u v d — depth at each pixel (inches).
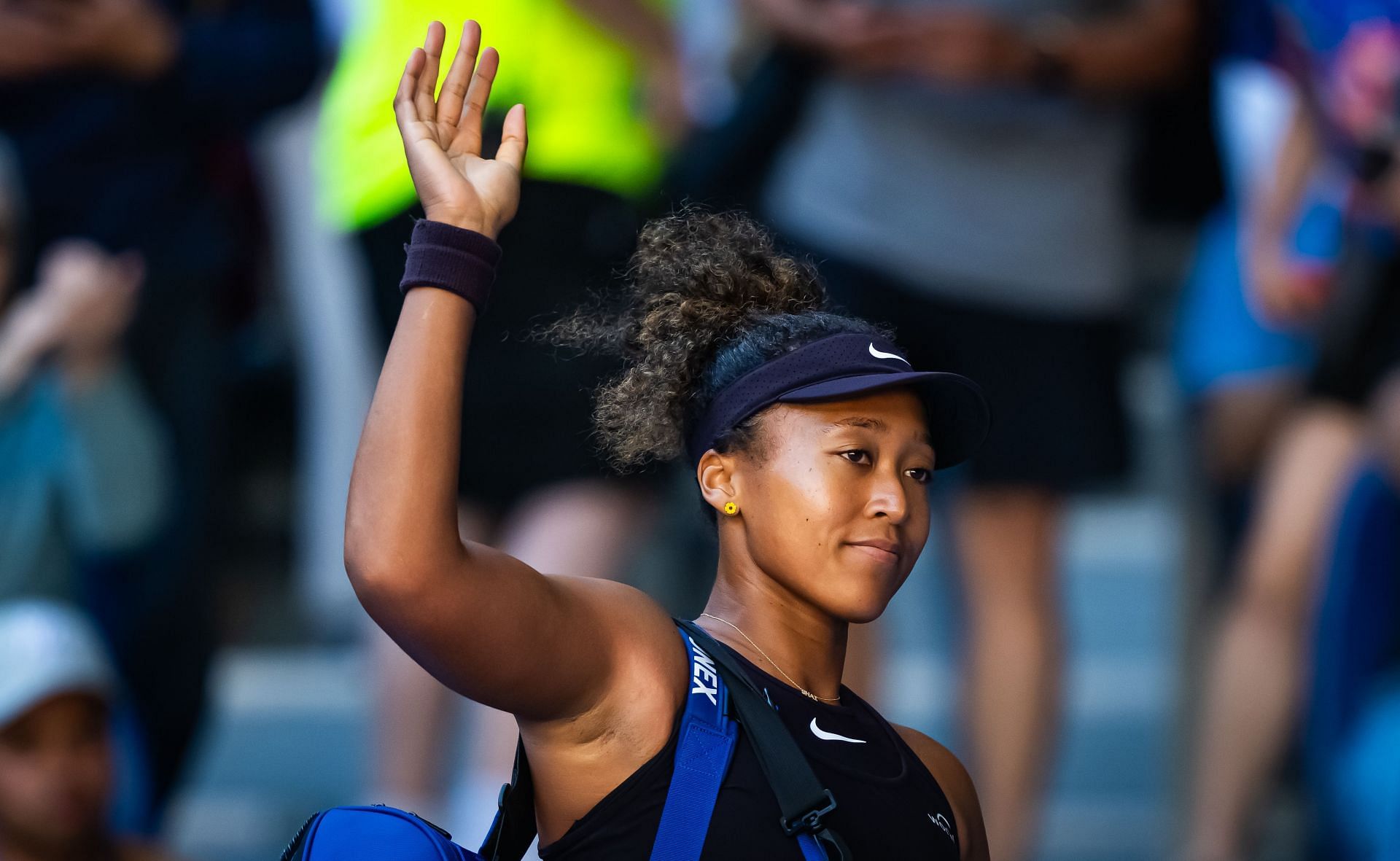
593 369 555.8
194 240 660.1
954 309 603.5
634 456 283.7
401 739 582.9
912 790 264.2
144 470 631.2
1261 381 676.7
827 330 269.3
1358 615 612.1
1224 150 665.0
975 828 291.3
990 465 596.1
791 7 617.9
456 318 238.2
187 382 656.4
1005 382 603.2
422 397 231.8
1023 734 584.7
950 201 604.4
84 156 641.6
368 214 569.6
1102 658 824.9
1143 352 897.5
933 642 825.5
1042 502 600.7
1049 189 607.5
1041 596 598.9
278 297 852.6
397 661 585.9
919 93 603.5
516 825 256.4
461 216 243.9
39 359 621.6
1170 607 768.3
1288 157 659.4
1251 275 671.8
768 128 629.9
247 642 869.2
